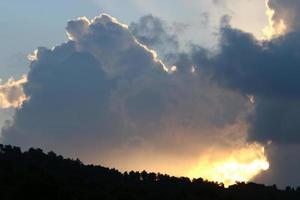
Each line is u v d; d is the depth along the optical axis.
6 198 158.62
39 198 158.75
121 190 192.12
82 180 192.38
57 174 192.12
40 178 163.38
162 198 195.38
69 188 172.00
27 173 176.12
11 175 176.25
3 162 191.88
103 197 174.75
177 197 198.88
